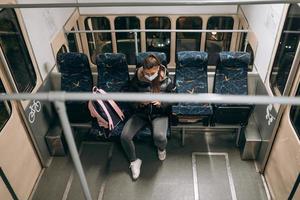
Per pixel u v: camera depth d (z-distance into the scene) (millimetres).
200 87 3316
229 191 2998
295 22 2506
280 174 2725
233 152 3418
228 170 3211
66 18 4207
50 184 3131
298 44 2314
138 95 1083
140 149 3473
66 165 3328
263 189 3016
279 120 2715
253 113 3482
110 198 2965
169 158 3355
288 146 2557
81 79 3389
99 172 3232
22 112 2787
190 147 3490
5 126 2562
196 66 3281
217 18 4781
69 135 1178
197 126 3340
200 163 3293
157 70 2703
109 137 3049
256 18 3652
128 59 5289
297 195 2346
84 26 4949
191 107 3170
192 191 3006
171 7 4695
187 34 5035
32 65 3057
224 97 1065
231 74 3229
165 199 2941
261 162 3160
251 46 3840
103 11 4789
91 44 5152
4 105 2578
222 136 3623
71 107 3174
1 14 2543
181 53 3238
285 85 2559
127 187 3062
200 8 4676
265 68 3195
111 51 5258
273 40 2996
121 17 4848
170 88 2918
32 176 3080
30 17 3057
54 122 3453
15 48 2748
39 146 3154
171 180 3117
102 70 3307
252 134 3195
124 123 3121
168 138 3285
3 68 2527
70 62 3291
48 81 3410
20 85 2811
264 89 3146
